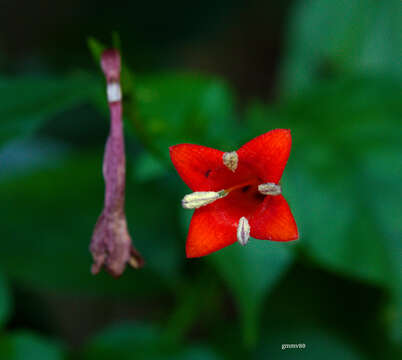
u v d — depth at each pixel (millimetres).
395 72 223
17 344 199
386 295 203
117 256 162
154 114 198
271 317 214
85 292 218
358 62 227
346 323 212
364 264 195
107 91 164
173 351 206
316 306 214
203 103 202
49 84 200
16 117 194
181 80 203
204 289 214
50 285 216
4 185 215
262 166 162
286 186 199
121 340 207
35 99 197
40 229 216
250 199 167
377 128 206
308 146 205
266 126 211
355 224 197
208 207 163
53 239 216
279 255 187
